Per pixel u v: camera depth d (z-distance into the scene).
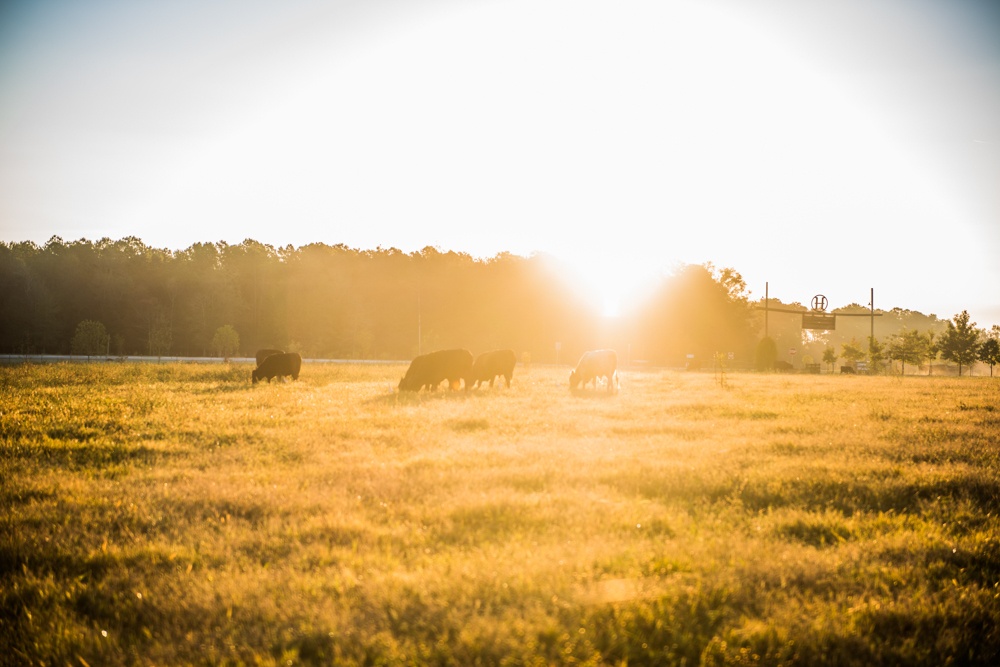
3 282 79.50
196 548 6.31
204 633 4.52
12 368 28.59
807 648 4.33
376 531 6.56
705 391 23.66
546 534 6.47
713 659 4.12
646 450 11.02
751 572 5.44
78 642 4.49
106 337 66.81
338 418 14.63
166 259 97.06
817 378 35.81
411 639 4.21
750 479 8.66
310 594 5.07
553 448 11.09
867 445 11.22
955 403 18.75
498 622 4.35
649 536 6.59
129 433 12.31
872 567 5.70
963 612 4.87
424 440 11.98
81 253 92.12
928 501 7.93
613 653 4.13
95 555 5.99
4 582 5.45
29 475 9.00
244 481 8.71
